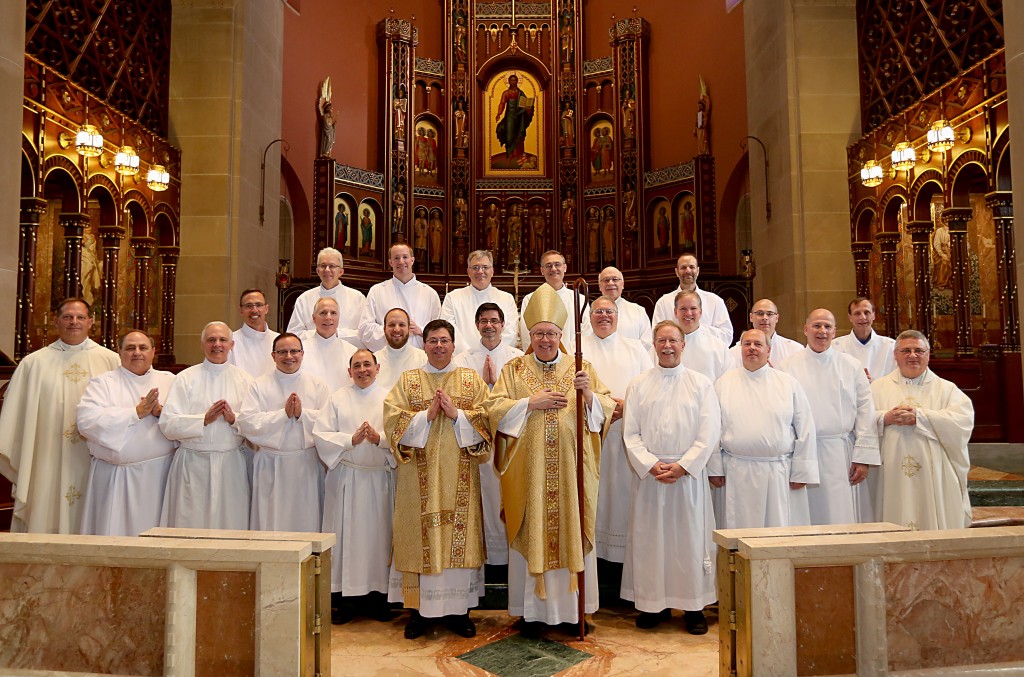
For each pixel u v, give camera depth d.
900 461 4.84
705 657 3.98
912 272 8.93
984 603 3.00
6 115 5.51
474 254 6.19
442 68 15.09
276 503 4.64
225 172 10.14
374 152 14.59
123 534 4.62
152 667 2.89
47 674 2.92
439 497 4.26
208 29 10.30
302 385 4.90
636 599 4.45
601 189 14.65
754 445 4.54
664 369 4.59
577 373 4.28
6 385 5.39
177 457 4.68
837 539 2.98
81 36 8.30
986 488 6.00
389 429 4.25
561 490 4.24
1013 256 7.25
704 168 13.22
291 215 13.17
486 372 5.02
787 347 6.14
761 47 10.95
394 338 5.20
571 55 15.12
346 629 4.46
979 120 7.43
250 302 5.76
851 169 9.72
